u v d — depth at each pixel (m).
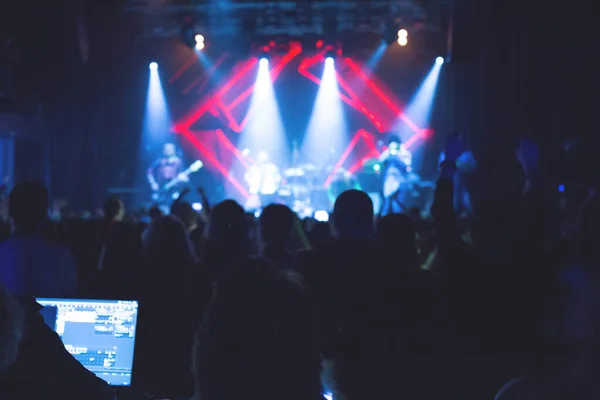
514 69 15.22
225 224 3.68
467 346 2.96
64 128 17.27
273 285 2.11
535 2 14.79
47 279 3.58
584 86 14.54
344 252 3.12
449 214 3.23
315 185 18.09
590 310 1.61
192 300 3.59
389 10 18.42
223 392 2.05
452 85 19.58
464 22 16.72
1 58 14.99
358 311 3.00
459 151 3.71
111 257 4.21
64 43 16.61
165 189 17.95
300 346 2.08
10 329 1.55
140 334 2.96
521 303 2.75
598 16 14.41
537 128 14.62
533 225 2.97
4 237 5.08
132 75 19.88
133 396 2.89
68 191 17.33
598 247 1.77
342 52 19.44
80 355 2.90
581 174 11.56
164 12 18.73
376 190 15.36
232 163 20.83
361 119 20.81
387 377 2.98
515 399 1.82
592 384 1.58
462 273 2.99
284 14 18.69
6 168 16.06
